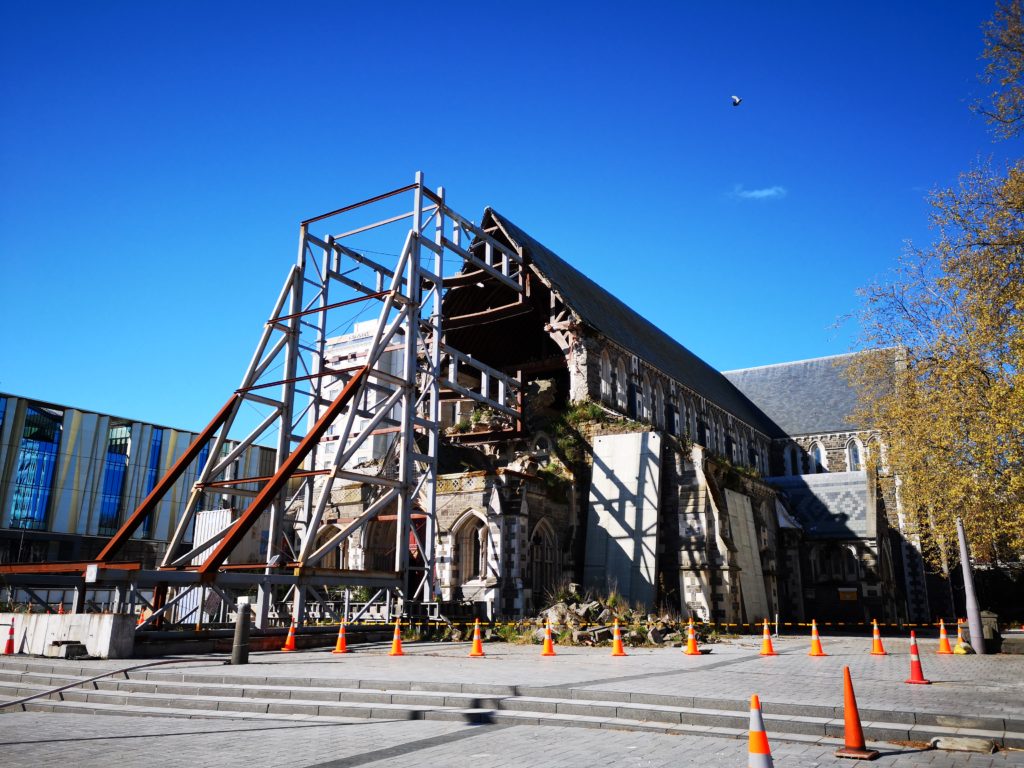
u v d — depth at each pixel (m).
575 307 39.75
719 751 8.77
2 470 60.38
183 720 11.65
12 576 21.97
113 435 69.25
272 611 29.28
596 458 36.44
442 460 41.47
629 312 57.59
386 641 25.00
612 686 12.55
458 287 42.44
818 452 68.00
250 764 8.27
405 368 30.19
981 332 22.22
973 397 23.69
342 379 32.62
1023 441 21.58
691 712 10.47
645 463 34.84
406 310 30.77
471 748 9.02
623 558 33.84
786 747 9.00
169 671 15.08
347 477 26.42
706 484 34.16
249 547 31.39
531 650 21.83
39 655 18.30
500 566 30.89
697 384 56.75
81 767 8.20
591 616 26.44
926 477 27.64
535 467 35.72
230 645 20.25
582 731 10.16
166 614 30.56
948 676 15.16
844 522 47.19
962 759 8.35
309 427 32.34
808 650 23.16
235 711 12.23
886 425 31.83
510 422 39.94
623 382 43.44
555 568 34.09
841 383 71.62
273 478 24.48
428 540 29.91
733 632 31.59
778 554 43.78
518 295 43.47
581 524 35.62
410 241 31.39
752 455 62.94
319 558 25.03
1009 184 20.78
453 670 15.38
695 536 33.78
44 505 62.94
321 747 9.20
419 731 10.27
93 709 12.67
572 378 39.25
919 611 51.34
